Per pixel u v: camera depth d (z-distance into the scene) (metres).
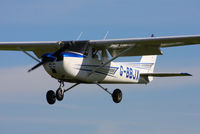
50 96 41.84
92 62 41.66
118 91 46.34
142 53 43.94
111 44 41.31
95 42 41.09
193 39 39.00
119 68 45.44
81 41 41.09
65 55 38.88
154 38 40.03
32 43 43.94
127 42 40.84
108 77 43.97
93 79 42.22
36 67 38.12
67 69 38.91
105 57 43.44
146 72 51.41
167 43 41.12
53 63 38.66
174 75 47.00
